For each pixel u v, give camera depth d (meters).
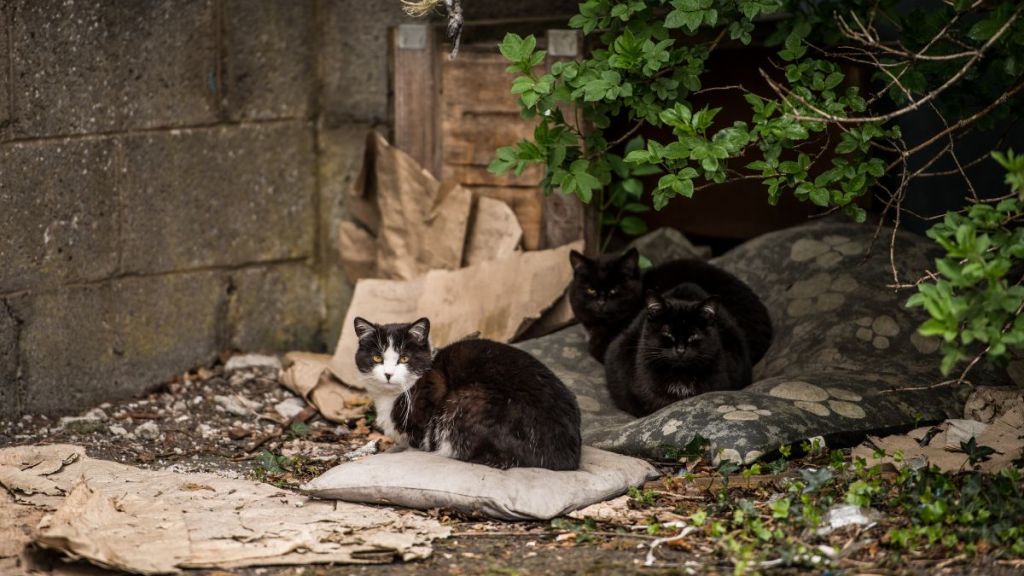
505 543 4.91
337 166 8.00
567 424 5.41
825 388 5.99
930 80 6.14
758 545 4.72
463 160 7.61
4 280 6.57
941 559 4.52
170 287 7.35
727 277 7.02
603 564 4.63
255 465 6.18
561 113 6.48
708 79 8.07
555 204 7.41
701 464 5.62
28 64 6.52
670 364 6.17
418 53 7.61
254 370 7.54
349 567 4.69
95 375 7.04
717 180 5.67
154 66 7.08
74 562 4.68
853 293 6.88
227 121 7.49
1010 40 5.47
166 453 6.36
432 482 5.19
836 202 5.72
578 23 6.16
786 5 6.60
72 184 6.80
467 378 5.52
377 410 5.84
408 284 7.33
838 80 5.66
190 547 4.73
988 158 7.35
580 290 6.95
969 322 4.37
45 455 5.76
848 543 4.68
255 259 7.76
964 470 5.28
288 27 7.67
